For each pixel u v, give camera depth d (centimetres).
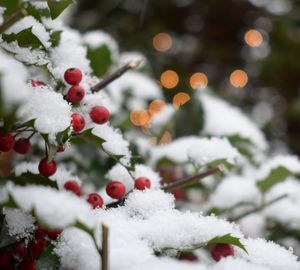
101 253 25
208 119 53
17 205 25
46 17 32
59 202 24
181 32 101
